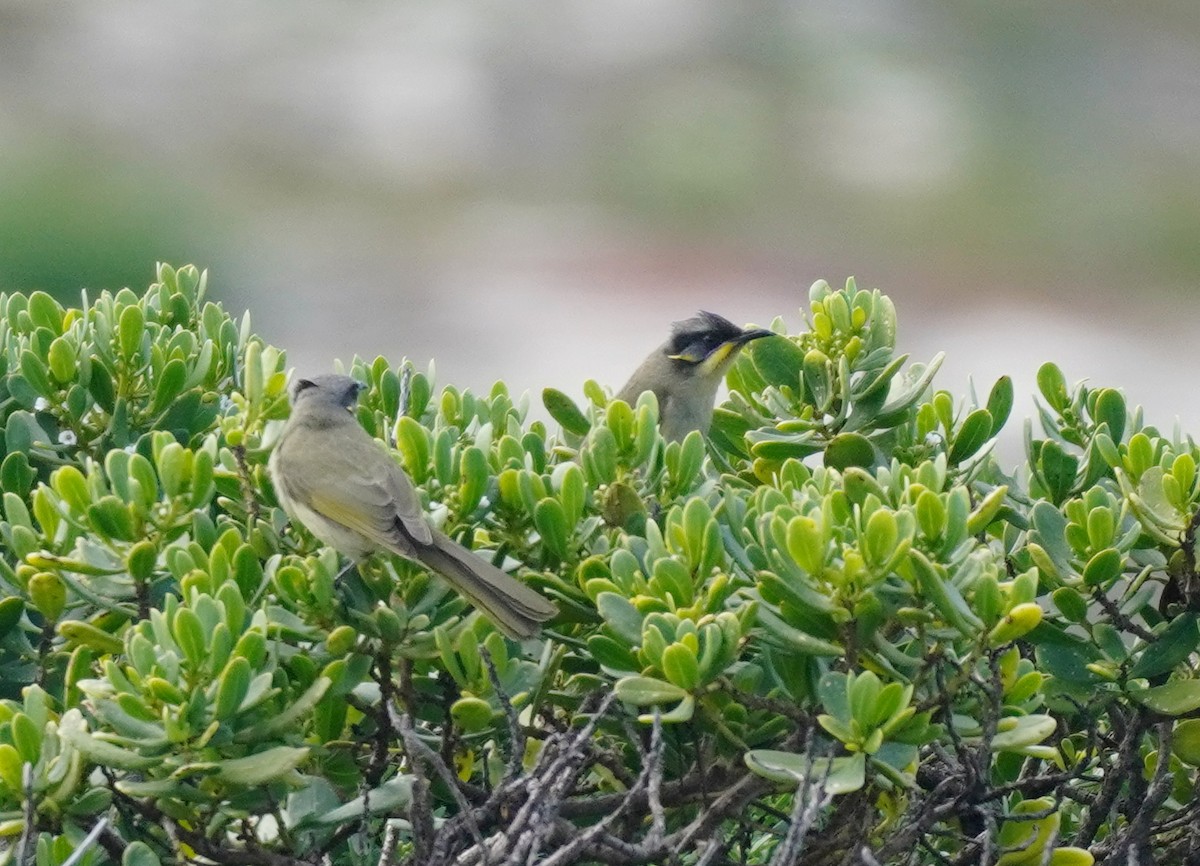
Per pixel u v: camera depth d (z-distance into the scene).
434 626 7.51
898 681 6.72
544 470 8.34
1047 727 6.57
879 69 55.88
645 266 42.31
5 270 39.25
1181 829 8.06
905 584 6.88
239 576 6.98
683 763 7.38
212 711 6.29
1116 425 8.59
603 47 56.69
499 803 6.42
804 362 9.11
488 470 7.65
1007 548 8.57
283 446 8.38
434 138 50.09
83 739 6.21
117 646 6.89
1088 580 7.16
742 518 7.33
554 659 7.37
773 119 50.72
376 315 37.88
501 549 7.83
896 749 6.51
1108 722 8.65
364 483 7.78
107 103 50.25
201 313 9.91
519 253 42.97
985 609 6.43
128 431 8.54
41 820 6.44
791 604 6.70
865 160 49.69
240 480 7.88
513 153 49.66
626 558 7.01
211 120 48.91
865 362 9.09
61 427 8.45
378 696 7.33
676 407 13.36
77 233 40.81
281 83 52.59
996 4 57.09
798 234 44.75
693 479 8.13
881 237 44.38
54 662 7.29
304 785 6.56
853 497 7.33
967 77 54.50
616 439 8.02
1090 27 58.12
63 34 55.28
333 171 47.66
